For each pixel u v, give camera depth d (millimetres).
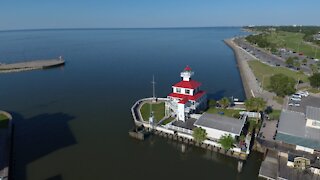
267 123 58625
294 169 42156
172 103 62812
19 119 67938
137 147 53375
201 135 50344
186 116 60531
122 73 122062
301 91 82875
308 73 108438
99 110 73812
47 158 48969
